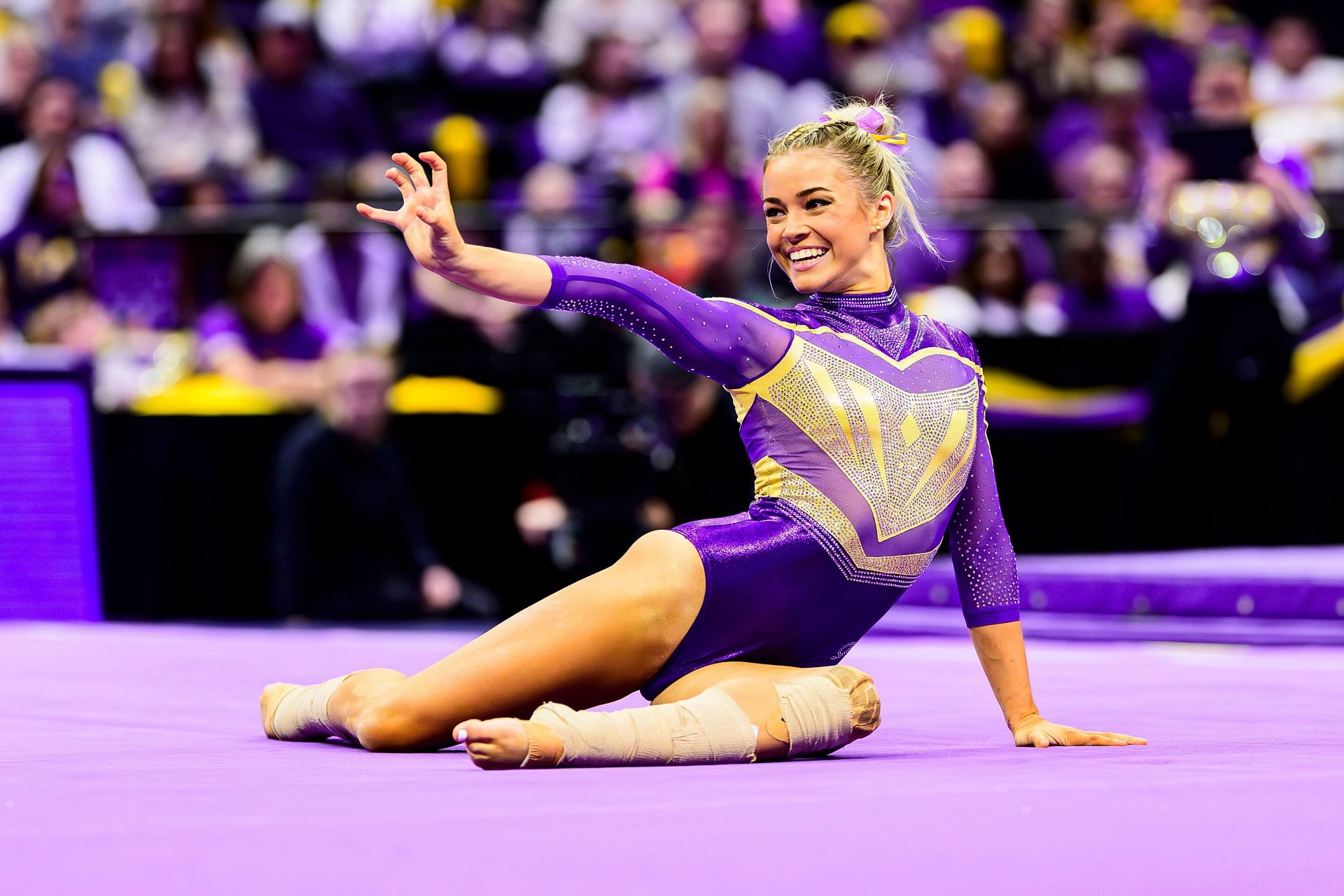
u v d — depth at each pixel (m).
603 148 32.75
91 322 25.41
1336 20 40.78
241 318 25.30
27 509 23.11
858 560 9.59
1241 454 25.67
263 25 35.44
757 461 9.88
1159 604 17.95
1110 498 26.53
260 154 31.00
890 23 36.12
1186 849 5.70
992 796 6.89
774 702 8.73
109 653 17.70
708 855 5.51
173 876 5.15
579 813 6.39
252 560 24.73
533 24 37.88
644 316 9.35
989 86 33.81
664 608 9.28
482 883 5.06
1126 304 27.20
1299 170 26.50
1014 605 10.20
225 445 24.59
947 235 27.47
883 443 9.63
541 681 9.12
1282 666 15.48
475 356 25.59
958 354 10.27
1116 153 30.98
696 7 36.00
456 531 25.25
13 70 32.06
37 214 27.34
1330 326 26.08
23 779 7.74
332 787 7.29
